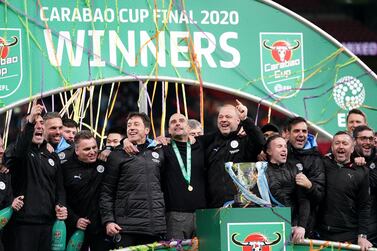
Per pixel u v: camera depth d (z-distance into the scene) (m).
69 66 12.77
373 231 12.49
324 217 12.07
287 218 10.95
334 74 13.78
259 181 11.22
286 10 13.60
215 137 12.12
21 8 12.66
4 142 13.07
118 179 11.63
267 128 12.81
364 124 13.18
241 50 13.44
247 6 13.49
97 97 18.42
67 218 11.84
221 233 10.84
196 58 13.23
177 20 13.21
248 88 13.44
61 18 12.80
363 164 12.09
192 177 11.91
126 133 12.73
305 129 12.10
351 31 25.08
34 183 11.68
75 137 11.94
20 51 12.60
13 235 11.64
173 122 11.99
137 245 11.45
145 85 13.07
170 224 11.84
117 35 12.97
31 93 12.59
